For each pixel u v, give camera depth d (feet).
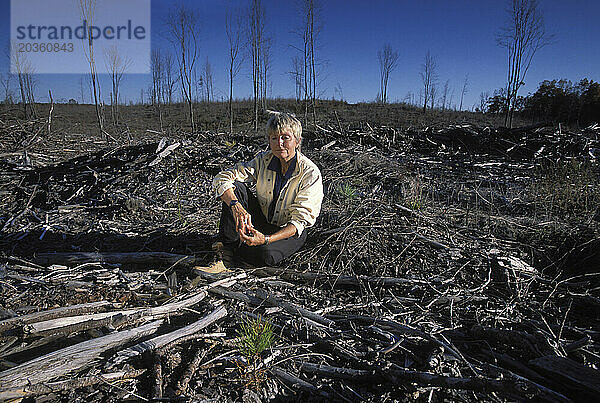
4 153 23.73
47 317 6.99
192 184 18.38
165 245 11.00
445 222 12.34
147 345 6.23
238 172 9.16
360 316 7.44
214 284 8.39
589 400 5.45
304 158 9.00
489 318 7.64
